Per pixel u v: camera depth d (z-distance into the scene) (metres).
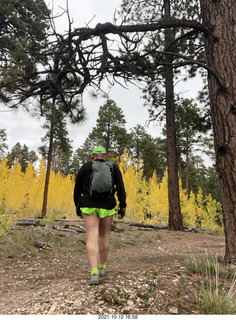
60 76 7.61
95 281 2.56
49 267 4.25
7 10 14.01
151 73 6.73
